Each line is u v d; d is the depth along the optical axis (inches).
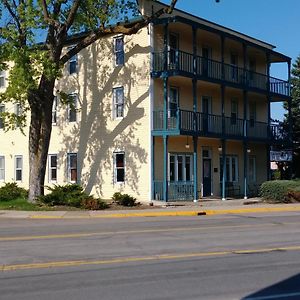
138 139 1102.4
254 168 1385.3
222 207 986.1
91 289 309.7
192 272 358.6
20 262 398.6
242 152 1339.8
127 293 299.3
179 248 465.4
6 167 1373.0
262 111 1435.8
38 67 922.7
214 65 1206.9
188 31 1156.5
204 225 678.5
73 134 1226.6
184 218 814.5
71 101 1085.8
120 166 1134.4
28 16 900.6
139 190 1092.5
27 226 693.9
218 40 1237.1
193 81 1105.4
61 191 999.0
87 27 1016.2
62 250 456.4
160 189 1078.4
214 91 1254.9
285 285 319.0
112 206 991.0
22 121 1110.4
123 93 1138.0
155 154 1092.5
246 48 1286.9
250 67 1406.3
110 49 1166.3
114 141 1144.8
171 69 1069.1
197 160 1190.3
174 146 1133.7
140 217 848.9
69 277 344.5
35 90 983.0
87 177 1189.7
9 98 994.1
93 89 1194.0
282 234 569.3
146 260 405.4
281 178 1573.6
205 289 308.3
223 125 1163.9
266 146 1411.2
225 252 442.6
